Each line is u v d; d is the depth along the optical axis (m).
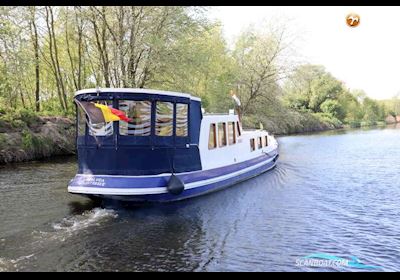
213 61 36.50
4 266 8.14
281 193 15.14
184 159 13.79
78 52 36.34
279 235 10.32
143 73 25.16
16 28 25.08
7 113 26.22
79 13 23.33
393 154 27.30
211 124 15.48
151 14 23.39
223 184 15.68
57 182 16.34
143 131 12.59
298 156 26.89
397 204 13.51
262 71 39.81
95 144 12.60
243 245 9.59
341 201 13.91
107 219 11.37
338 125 71.56
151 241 9.71
